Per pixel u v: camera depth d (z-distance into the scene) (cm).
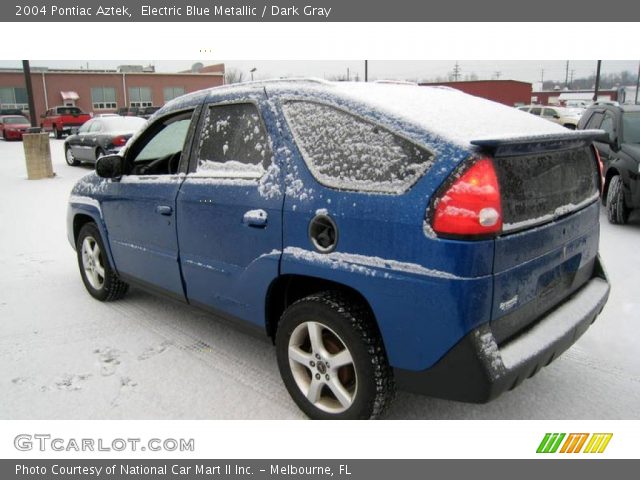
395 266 232
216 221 312
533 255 245
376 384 250
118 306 456
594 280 314
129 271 409
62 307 455
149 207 369
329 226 255
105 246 432
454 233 217
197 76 5053
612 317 405
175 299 370
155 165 418
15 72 4441
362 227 241
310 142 271
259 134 298
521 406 298
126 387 324
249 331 314
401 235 230
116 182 406
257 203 287
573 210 277
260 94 303
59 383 329
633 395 306
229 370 343
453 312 219
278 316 304
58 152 2094
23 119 2981
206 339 389
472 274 217
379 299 238
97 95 4709
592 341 369
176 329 407
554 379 324
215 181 316
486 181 219
